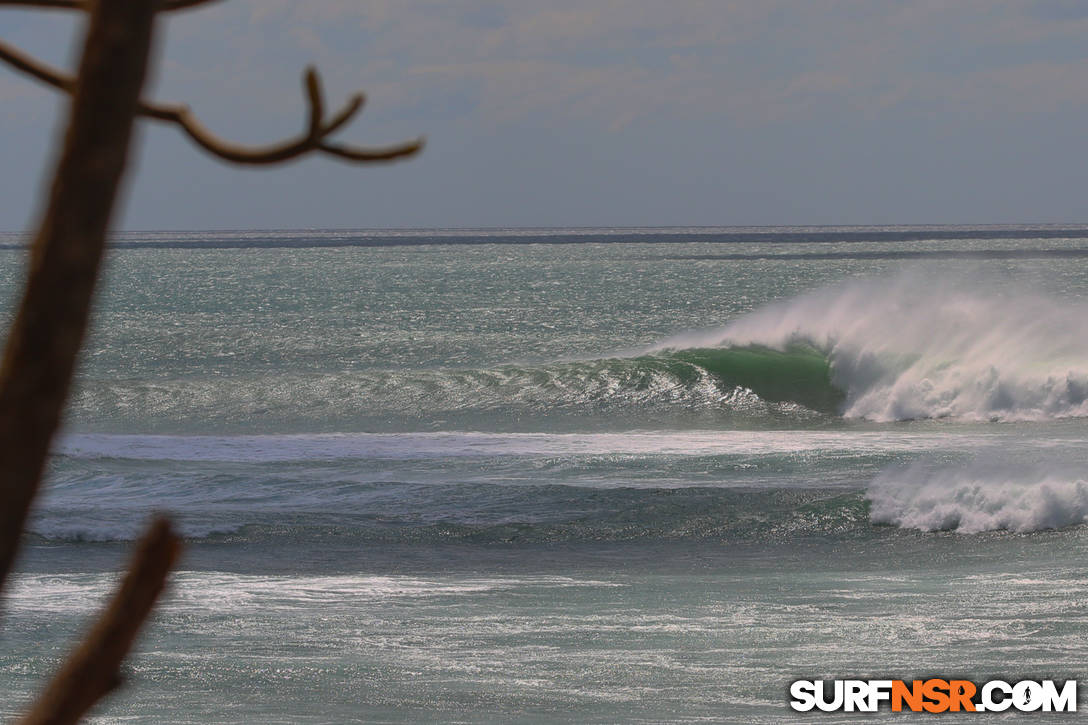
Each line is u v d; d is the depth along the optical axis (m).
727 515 61.59
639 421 109.00
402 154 3.12
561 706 33.09
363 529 60.41
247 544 57.84
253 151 3.08
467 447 84.75
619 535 59.66
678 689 34.56
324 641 39.94
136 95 2.61
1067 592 45.16
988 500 60.03
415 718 31.95
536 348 166.38
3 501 2.46
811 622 41.97
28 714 2.59
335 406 112.44
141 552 2.64
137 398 113.12
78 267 2.54
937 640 39.22
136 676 35.50
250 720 31.69
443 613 44.12
